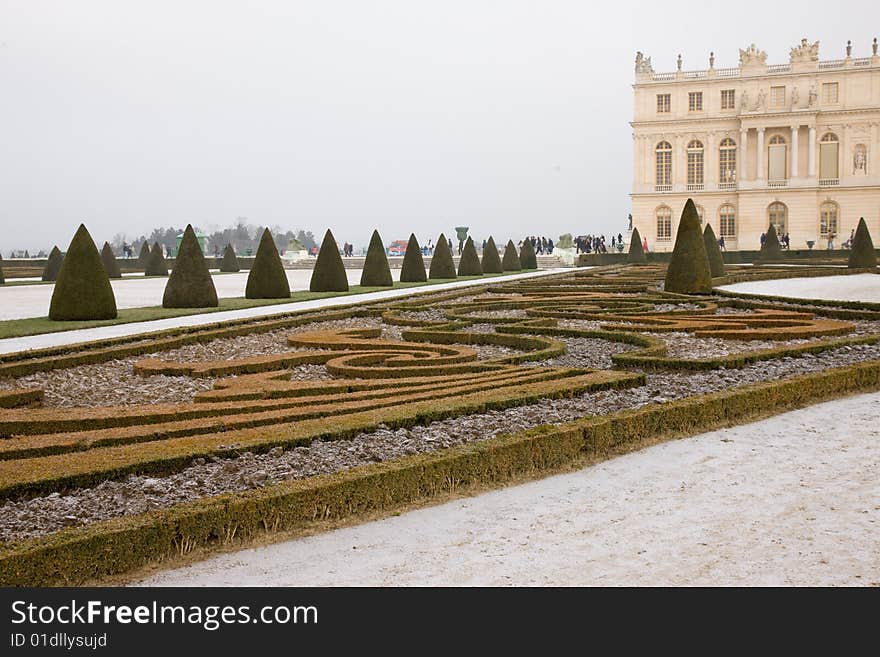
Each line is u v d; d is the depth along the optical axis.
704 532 8.49
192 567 7.82
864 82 92.38
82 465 9.09
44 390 14.78
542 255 92.50
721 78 96.31
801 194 94.31
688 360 15.84
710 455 11.27
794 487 9.79
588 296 31.27
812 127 93.25
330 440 10.56
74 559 7.36
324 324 25.59
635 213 100.69
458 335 20.42
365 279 46.00
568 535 8.52
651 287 36.78
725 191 97.38
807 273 45.84
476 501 9.60
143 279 62.16
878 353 17.80
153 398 14.55
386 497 9.31
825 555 7.81
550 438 10.77
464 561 7.93
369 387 13.91
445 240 56.03
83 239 27.70
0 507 8.34
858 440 11.82
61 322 26.94
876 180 92.50
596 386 13.73
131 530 7.70
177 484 9.14
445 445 10.70
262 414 11.53
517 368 15.55
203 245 107.06
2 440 10.11
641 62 99.25
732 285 40.09
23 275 69.06
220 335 21.83
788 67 94.38
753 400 13.41
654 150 99.69
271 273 36.47
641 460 11.14
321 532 8.64
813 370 16.03
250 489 9.01
